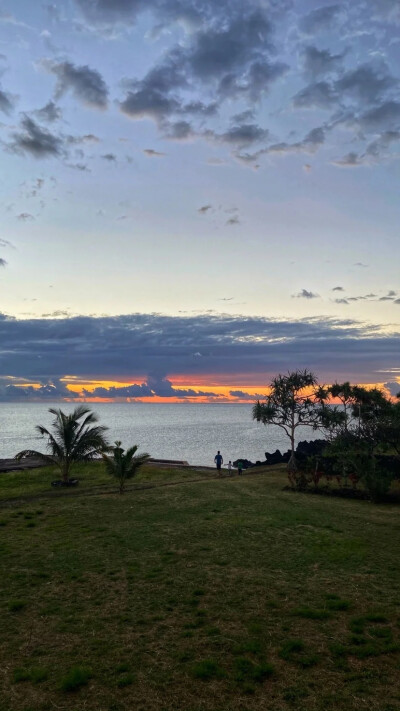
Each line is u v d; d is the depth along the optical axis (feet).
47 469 102.83
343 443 96.37
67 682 20.17
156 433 399.44
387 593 31.24
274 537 46.21
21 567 37.22
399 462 89.04
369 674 21.12
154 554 40.57
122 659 22.74
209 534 47.42
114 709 18.78
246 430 460.14
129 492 76.54
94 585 33.04
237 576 34.71
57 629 26.14
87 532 48.88
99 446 83.41
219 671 21.27
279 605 29.22
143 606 29.27
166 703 19.12
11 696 19.69
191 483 86.69
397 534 48.34
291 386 113.50
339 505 66.54
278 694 19.65
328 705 18.81
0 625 26.73
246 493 75.56
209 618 27.43
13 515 57.93
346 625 26.32
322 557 39.47
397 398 99.09
